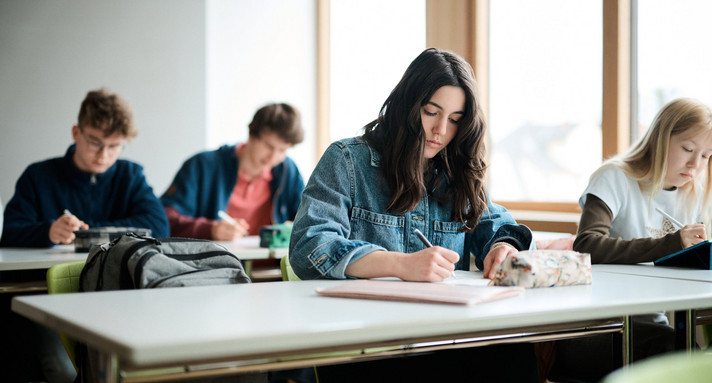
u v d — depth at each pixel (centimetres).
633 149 205
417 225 159
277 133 359
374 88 420
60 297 111
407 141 151
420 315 93
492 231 166
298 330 82
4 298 219
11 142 382
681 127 190
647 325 168
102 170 304
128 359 74
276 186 377
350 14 437
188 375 82
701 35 245
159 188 408
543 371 174
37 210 299
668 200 200
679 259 171
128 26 402
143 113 405
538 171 313
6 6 381
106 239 235
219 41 429
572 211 296
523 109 318
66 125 392
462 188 161
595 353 162
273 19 444
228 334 80
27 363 206
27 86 385
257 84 440
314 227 141
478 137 157
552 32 303
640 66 268
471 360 142
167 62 409
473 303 102
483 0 332
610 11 269
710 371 55
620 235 200
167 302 105
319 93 457
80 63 394
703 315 132
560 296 114
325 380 145
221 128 430
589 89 287
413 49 389
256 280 279
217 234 315
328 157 154
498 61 330
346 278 140
